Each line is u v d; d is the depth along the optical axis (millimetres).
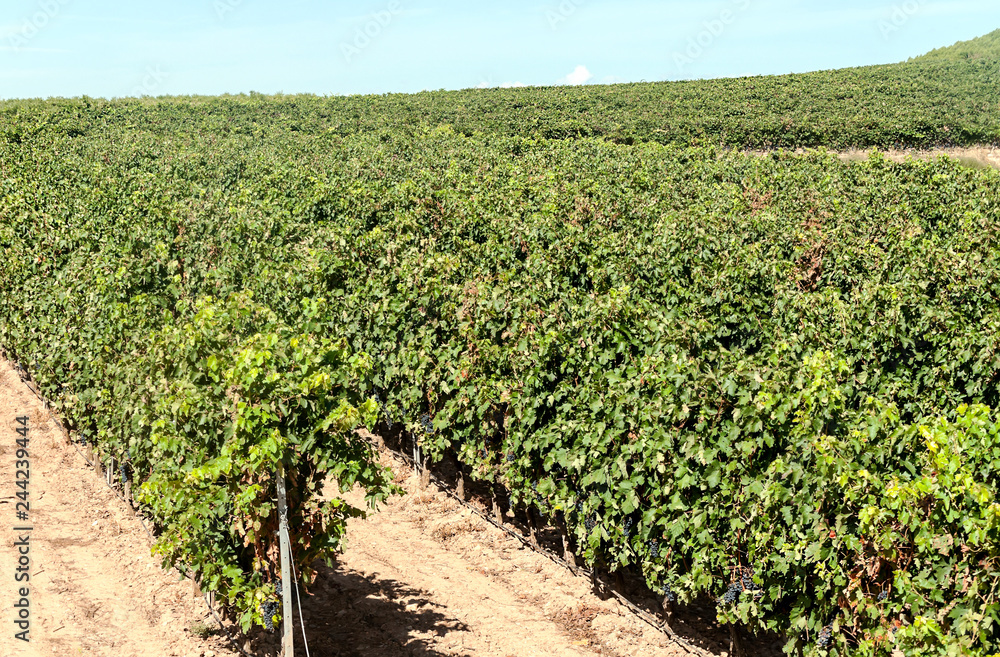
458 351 12367
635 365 11188
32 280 16562
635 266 15914
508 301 13273
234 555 8539
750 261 15219
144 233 18578
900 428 7812
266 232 19406
